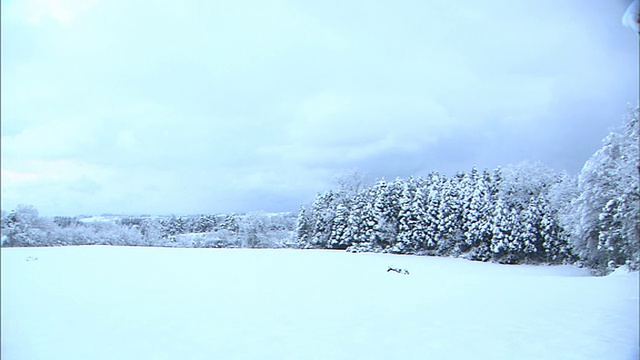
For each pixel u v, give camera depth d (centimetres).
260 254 3606
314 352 720
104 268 2280
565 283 1541
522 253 3375
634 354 605
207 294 1503
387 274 2278
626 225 1997
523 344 695
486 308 1033
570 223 2559
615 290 1262
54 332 903
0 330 921
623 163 1952
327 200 4766
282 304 1265
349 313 1072
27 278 1836
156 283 1817
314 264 2864
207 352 750
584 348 653
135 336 874
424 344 735
